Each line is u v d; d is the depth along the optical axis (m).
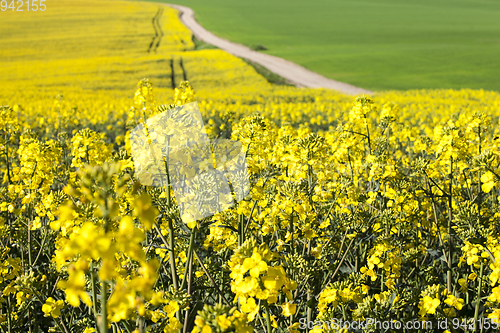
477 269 3.71
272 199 3.53
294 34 82.56
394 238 3.75
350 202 3.70
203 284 3.26
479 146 4.41
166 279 3.82
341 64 56.75
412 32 78.81
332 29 85.94
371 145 4.71
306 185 3.61
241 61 57.47
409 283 3.97
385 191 3.91
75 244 1.26
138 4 123.38
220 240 3.50
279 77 50.75
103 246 1.27
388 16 98.31
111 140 13.55
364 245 3.87
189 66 54.47
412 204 3.95
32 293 2.76
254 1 126.19
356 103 4.64
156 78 45.94
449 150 3.70
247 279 1.86
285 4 119.25
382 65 54.56
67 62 55.62
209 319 1.71
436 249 4.30
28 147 3.91
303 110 18.47
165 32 83.88
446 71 49.12
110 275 1.27
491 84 42.00
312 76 51.34
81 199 1.45
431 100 26.69
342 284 2.87
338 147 4.84
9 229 3.98
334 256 4.07
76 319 3.19
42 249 3.75
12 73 47.94
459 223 3.46
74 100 26.34
